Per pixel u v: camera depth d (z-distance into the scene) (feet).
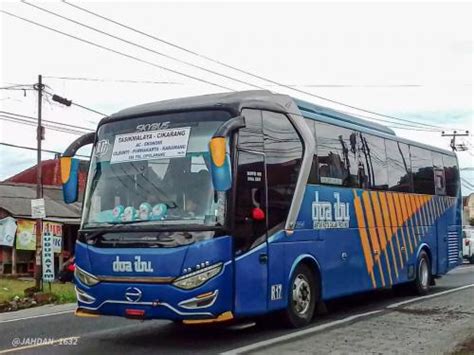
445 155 55.06
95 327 34.65
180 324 34.47
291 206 31.12
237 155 27.48
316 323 33.68
